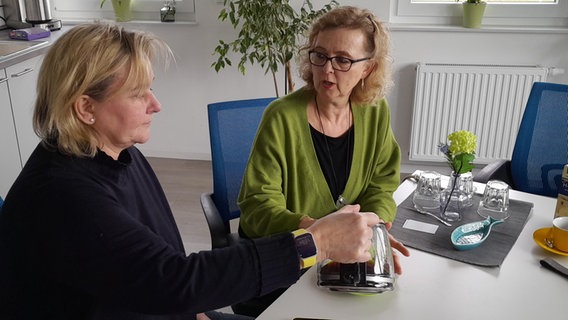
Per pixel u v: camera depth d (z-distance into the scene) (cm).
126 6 367
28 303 100
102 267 92
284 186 169
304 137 168
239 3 320
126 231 93
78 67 93
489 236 153
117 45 95
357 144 175
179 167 389
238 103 202
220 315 155
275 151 165
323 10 324
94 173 101
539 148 221
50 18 364
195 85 382
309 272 136
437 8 347
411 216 166
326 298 126
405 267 138
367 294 126
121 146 105
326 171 172
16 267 97
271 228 153
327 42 157
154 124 398
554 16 340
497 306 123
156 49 103
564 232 142
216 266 95
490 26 343
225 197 198
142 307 93
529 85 338
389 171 181
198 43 371
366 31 159
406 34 347
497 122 348
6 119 306
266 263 97
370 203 170
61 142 98
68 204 93
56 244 92
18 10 362
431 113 351
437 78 343
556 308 122
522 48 341
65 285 99
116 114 99
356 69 159
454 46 346
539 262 141
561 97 217
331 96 163
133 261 92
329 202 172
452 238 148
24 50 312
